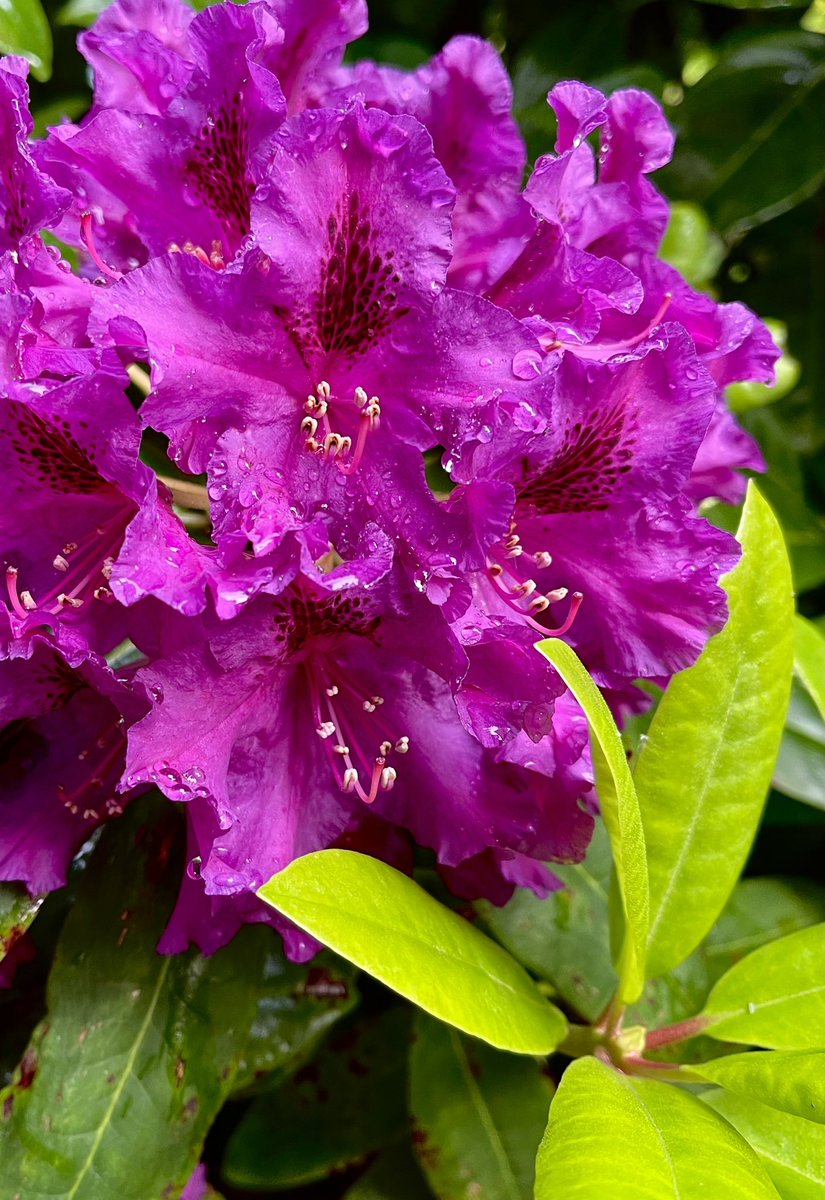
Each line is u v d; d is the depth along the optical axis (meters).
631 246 0.30
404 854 0.29
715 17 0.49
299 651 0.27
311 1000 0.32
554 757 0.28
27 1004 0.34
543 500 0.28
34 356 0.25
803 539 0.44
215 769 0.26
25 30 0.34
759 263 0.49
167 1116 0.29
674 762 0.31
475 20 0.46
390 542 0.25
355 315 0.26
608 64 0.45
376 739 0.28
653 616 0.28
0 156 0.27
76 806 0.29
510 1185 0.33
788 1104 0.27
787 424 0.49
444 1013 0.26
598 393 0.27
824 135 0.43
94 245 0.29
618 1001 0.30
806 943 0.31
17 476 0.27
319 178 0.25
